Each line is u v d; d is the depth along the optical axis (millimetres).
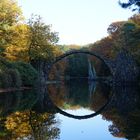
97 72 153375
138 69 98875
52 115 33625
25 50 78125
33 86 75625
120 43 104688
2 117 29656
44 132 22672
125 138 20828
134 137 21078
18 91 62438
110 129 24594
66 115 34750
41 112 35188
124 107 40156
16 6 66250
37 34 81750
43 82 89500
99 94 65500
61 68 156375
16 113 32625
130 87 91062
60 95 63938
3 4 65125
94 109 40250
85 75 178500
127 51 100000
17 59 75812
